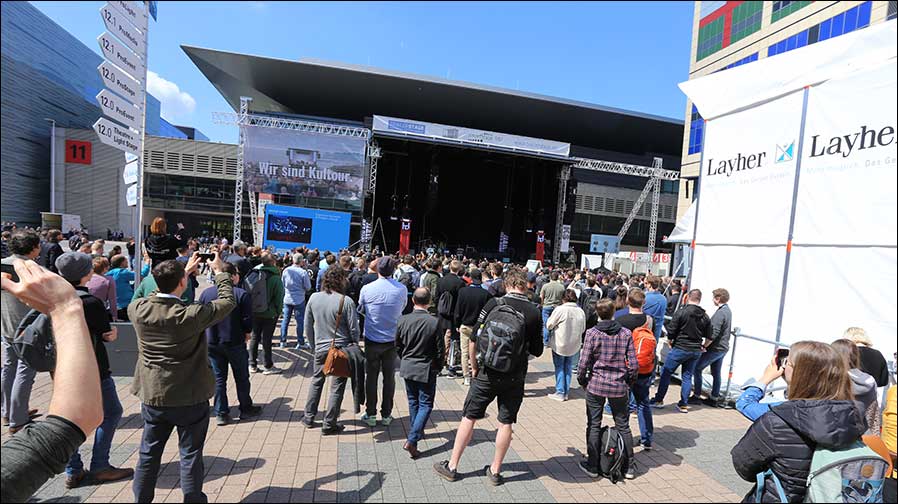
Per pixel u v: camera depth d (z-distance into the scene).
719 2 26.23
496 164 34.53
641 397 3.94
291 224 17.94
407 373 3.63
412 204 35.28
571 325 5.21
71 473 2.89
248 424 4.11
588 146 45.06
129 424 3.90
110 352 4.84
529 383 6.07
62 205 22.14
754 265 5.18
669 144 43.72
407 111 38.84
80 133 18.39
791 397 2.08
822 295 4.40
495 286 7.12
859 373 3.05
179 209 31.27
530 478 3.31
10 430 3.41
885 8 18.27
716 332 5.05
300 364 6.20
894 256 3.81
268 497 2.90
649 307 6.75
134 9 4.94
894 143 3.83
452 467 3.22
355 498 2.93
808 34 21.17
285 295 7.04
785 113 4.85
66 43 10.90
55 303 1.26
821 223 4.44
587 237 37.41
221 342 4.01
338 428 3.99
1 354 1.30
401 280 7.49
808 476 1.86
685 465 3.64
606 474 3.33
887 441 2.16
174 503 2.78
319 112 40.12
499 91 34.75
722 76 5.67
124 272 5.84
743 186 5.38
